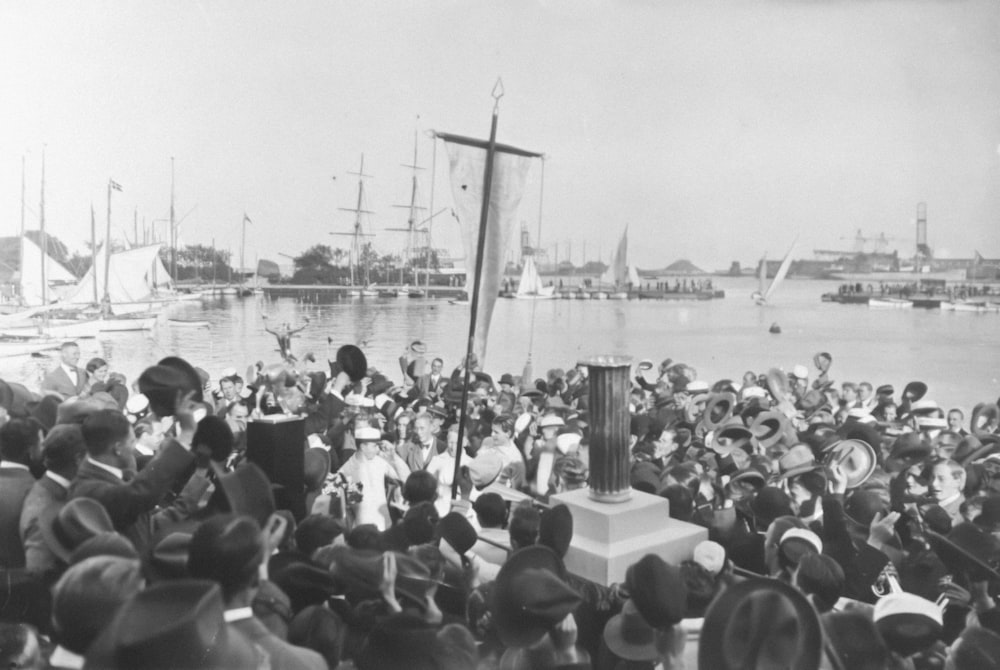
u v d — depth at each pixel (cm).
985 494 524
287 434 436
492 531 417
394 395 915
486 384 848
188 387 392
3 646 307
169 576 263
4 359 1120
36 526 353
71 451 364
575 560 372
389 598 305
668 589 282
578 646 324
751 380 980
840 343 1179
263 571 288
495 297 669
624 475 395
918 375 1101
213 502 328
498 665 324
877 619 317
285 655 226
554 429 652
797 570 323
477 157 654
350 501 569
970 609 393
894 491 562
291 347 1131
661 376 1041
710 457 625
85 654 218
